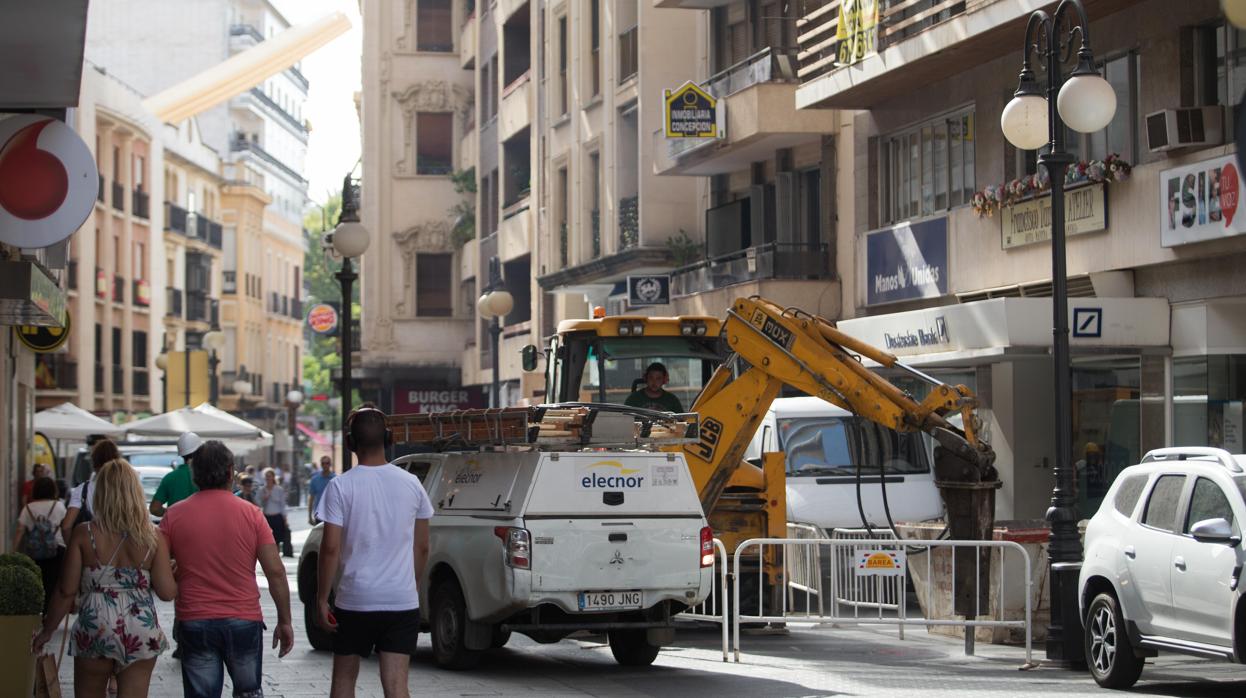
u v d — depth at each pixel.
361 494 9.84
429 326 62.31
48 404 53.31
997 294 25.64
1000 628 16.86
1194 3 20.81
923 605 18.38
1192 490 12.98
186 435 17.00
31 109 13.09
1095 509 24.23
